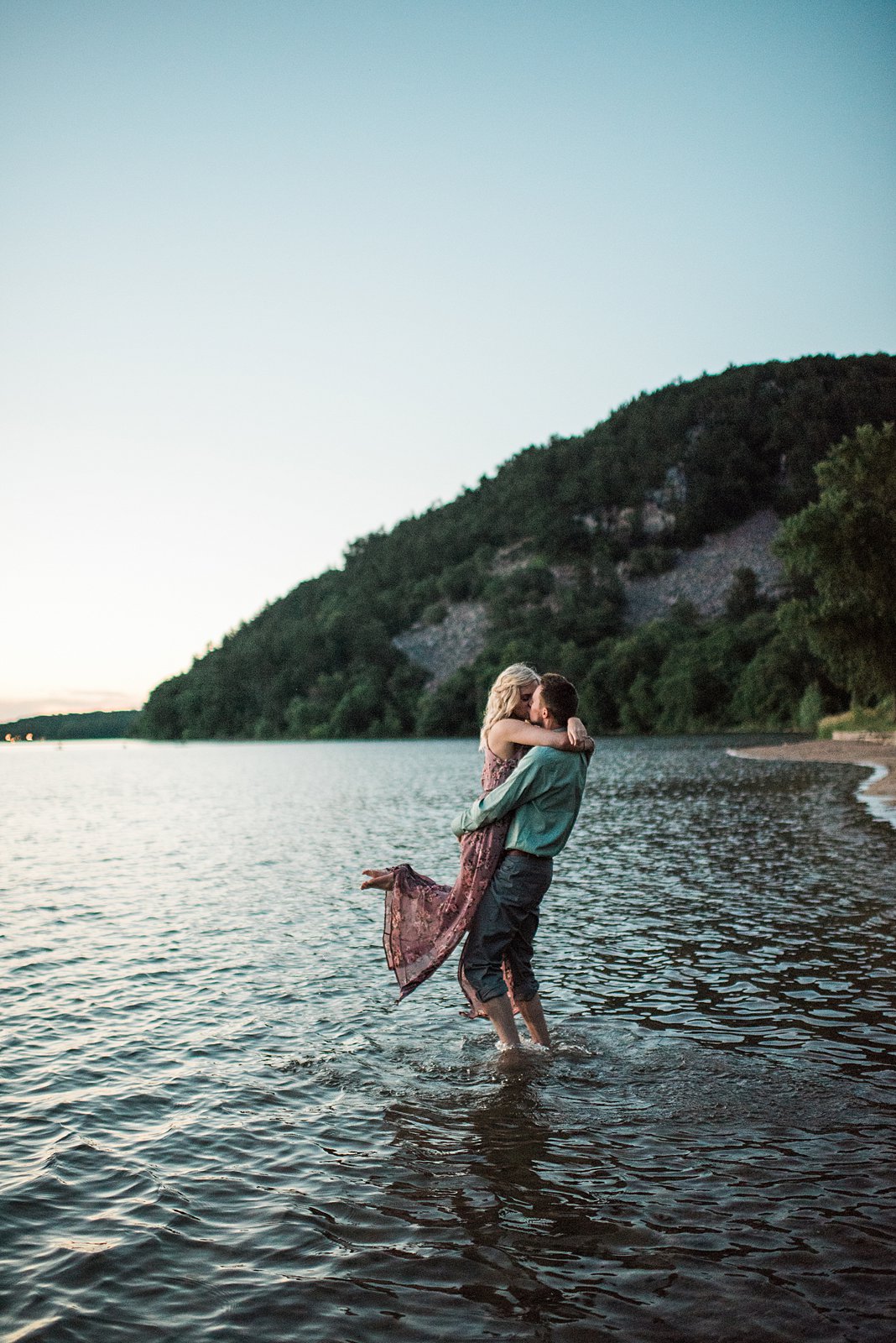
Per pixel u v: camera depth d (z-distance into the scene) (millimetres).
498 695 5367
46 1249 3219
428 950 5207
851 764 33938
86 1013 6078
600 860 12500
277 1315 2826
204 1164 3861
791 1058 4996
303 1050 5277
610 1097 4504
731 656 108188
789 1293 2875
